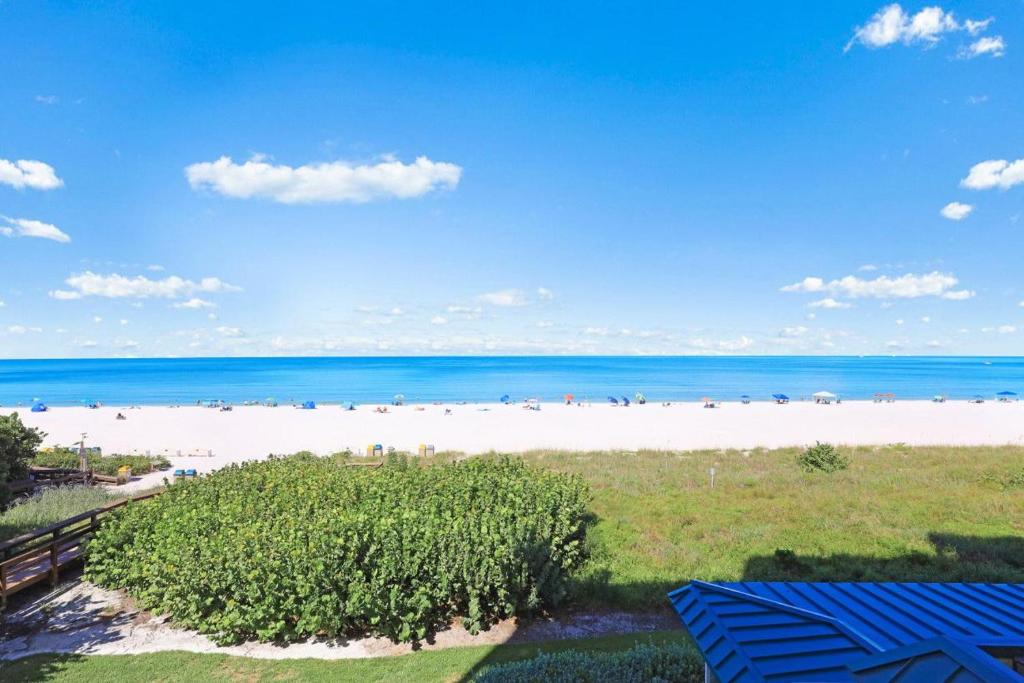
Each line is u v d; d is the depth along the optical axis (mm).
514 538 11781
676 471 26953
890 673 4297
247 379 161125
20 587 12477
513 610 11477
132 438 46625
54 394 116000
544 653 10133
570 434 47094
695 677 8203
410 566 10867
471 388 125375
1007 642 5148
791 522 17750
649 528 17156
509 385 133375
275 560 10766
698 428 51219
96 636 11172
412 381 148750
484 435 46812
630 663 8609
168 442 44031
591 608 12289
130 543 13234
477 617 10992
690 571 13773
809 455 28297
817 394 84375
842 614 6262
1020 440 40781
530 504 14391
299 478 17062
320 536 10969
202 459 36094
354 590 10430
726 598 6789
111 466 30531
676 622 11641
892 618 6066
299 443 42906
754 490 22031
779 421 57156
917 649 4262
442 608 11680
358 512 12852
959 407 73500
